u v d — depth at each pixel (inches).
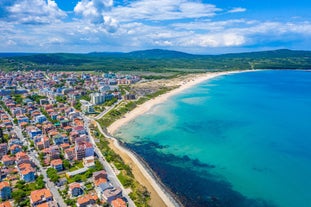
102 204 4896.7
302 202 5123.0
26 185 5497.1
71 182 5649.6
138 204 4891.7
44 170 6215.6
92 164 6304.1
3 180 5723.4
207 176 6122.1
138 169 6387.8
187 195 5378.9
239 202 5152.6
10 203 4948.3
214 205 5078.7
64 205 4899.1
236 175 6156.5
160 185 5708.7
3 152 6934.1
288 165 6599.4
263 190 5546.3
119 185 5516.7
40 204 4660.4
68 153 6781.5
